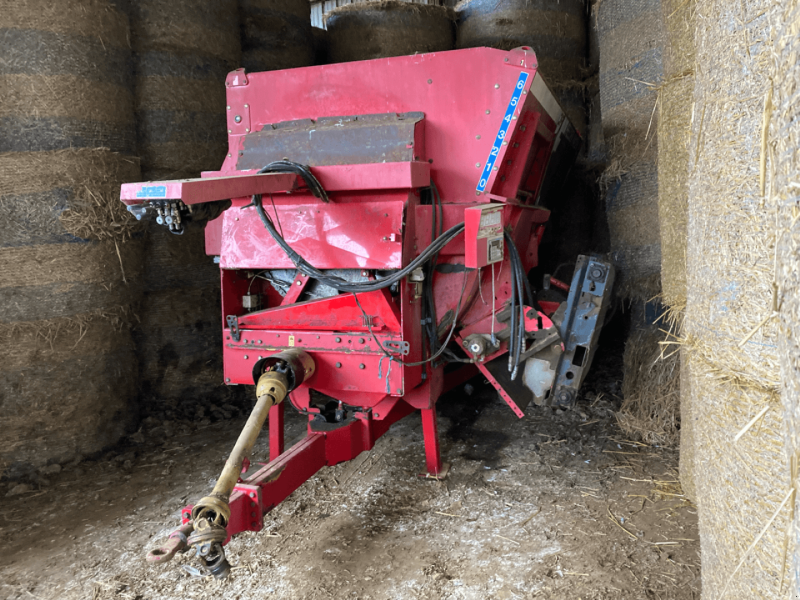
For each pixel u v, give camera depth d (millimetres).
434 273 3168
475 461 3627
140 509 3170
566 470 3439
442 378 3467
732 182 1466
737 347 1456
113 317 3898
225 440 4090
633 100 3920
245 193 2445
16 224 3447
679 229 2840
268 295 3344
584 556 2570
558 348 3410
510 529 2826
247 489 2332
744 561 1452
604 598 2287
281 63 5215
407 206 2828
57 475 3613
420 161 2959
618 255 4293
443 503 3113
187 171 4383
